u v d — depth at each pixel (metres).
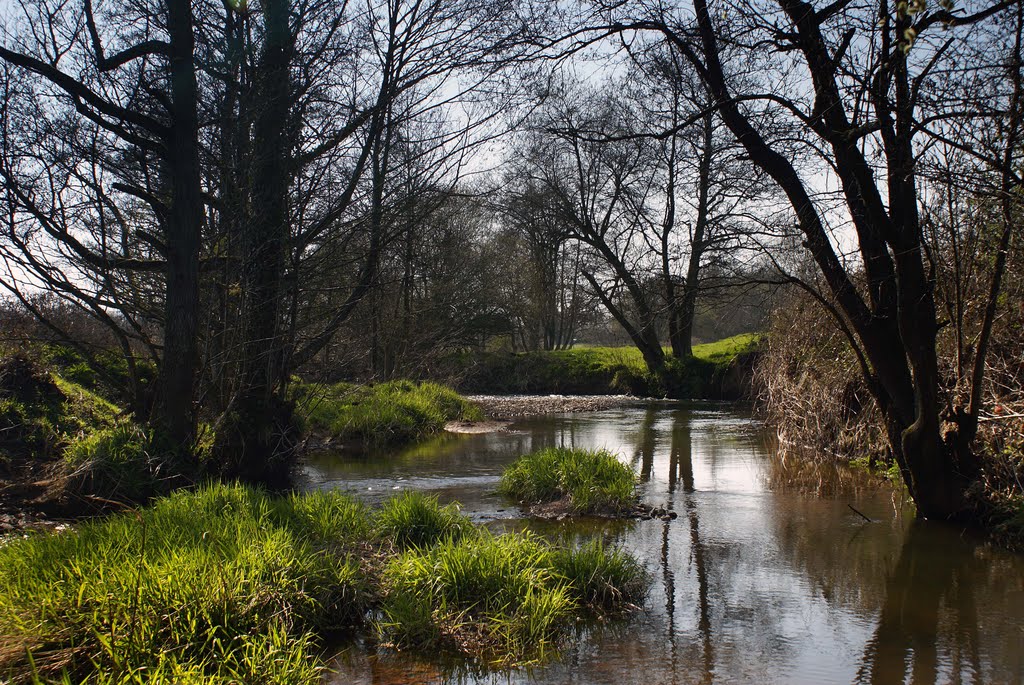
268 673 4.51
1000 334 9.50
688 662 5.14
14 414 11.17
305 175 11.10
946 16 6.27
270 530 6.62
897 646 5.39
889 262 8.48
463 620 5.69
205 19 10.38
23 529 7.76
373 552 7.01
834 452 13.70
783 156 8.52
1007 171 6.58
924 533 8.30
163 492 9.24
